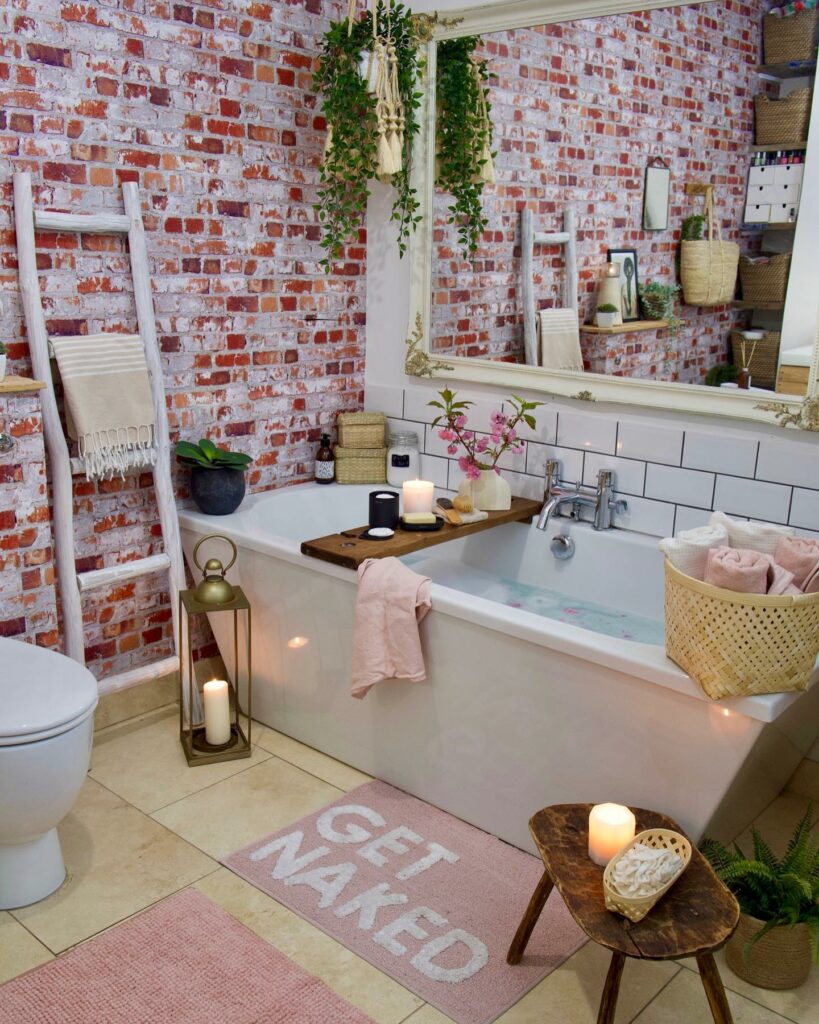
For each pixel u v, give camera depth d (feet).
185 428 10.32
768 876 6.56
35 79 8.45
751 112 8.41
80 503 9.46
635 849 5.98
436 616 8.10
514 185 10.25
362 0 10.82
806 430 8.65
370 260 11.78
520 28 9.84
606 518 10.17
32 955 6.88
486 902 7.47
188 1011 6.38
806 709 7.59
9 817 6.88
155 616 10.32
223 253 10.23
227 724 9.74
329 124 10.36
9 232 8.52
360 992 6.58
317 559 8.93
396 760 8.95
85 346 8.91
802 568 6.61
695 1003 6.59
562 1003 6.54
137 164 9.31
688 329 9.21
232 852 8.07
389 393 11.94
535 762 7.81
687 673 6.66
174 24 9.34
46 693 7.15
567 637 7.25
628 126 9.21
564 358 10.22
